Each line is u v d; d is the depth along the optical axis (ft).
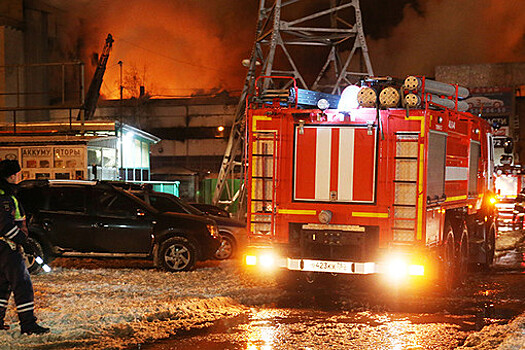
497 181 75.25
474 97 117.50
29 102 150.20
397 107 27.20
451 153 31.37
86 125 64.75
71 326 21.27
